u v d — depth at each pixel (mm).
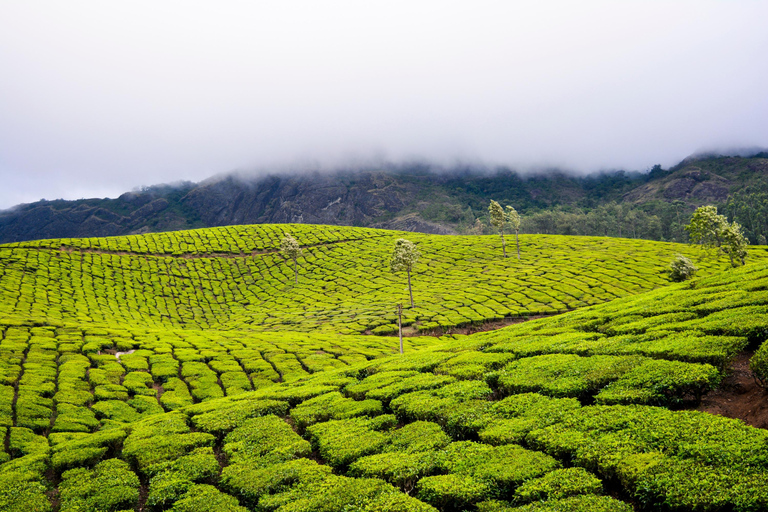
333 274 120500
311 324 83250
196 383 47312
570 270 100438
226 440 27484
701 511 12328
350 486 18578
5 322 61250
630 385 20422
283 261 133875
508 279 99625
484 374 28484
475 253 126312
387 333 74625
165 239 146125
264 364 53688
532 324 44469
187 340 65625
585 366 24188
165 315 93688
